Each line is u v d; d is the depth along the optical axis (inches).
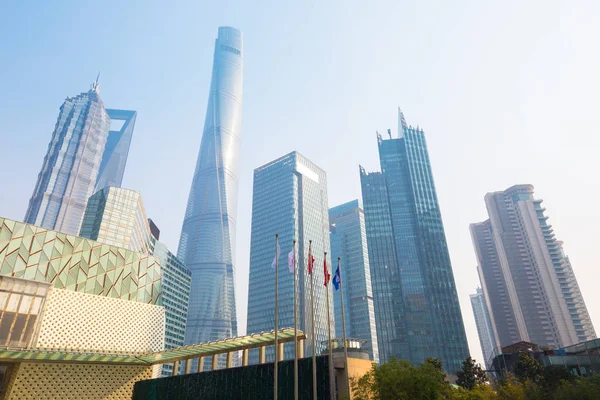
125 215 5428.2
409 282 7086.6
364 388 1357.0
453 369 6245.1
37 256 2249.0
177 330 7539.4
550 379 2226.9
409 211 7760.8
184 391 1953.7
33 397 1936.5
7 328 1891.0
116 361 2225.6
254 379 1681.8
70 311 2208.4
